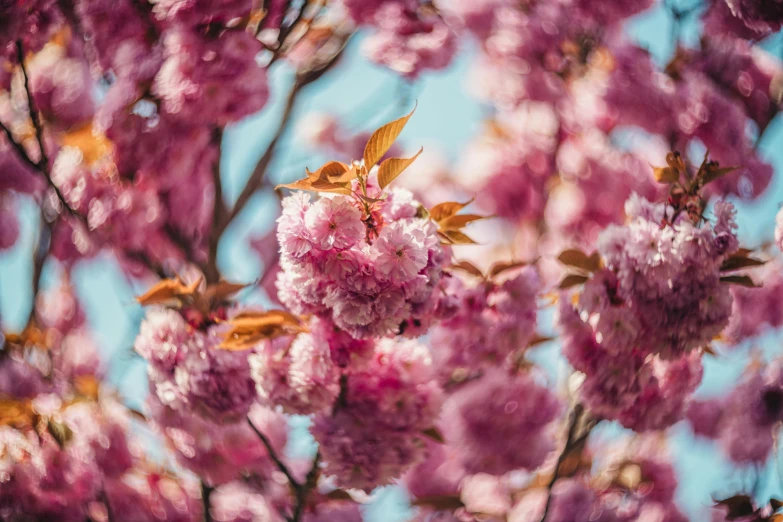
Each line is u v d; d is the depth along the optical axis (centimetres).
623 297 126
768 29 149
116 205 147
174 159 144
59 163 149
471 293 139
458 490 170
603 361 131
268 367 126
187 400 130
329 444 128
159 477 156
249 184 157
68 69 171
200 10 142
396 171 116
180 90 142
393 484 129
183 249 153
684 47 171
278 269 171
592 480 169
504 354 139
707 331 125
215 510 157
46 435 147
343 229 114
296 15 152
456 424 154
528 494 167
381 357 127
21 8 142
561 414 153
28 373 158
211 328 131
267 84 145
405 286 116
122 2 144
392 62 169
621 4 173
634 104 166
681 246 123
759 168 161
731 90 167
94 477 149
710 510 165
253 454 147
